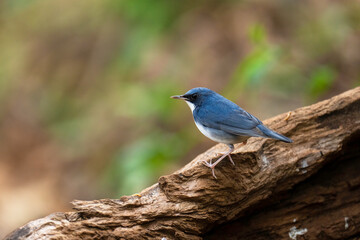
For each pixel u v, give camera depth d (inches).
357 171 293.6
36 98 689.0
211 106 308.7
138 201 266.8
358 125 289.0
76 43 711.1
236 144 314.2
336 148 284.5
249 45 615.8
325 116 295.6
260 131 277.0
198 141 531.5
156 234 263.3
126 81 639.1
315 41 548.7
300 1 601.3
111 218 260.7
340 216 286.0
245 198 276.5
